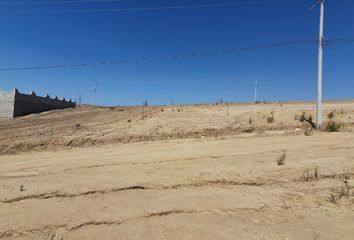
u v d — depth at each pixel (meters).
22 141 22.33
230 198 8.27
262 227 6.69
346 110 29.16
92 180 10.42
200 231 6.58
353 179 9.54
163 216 7.35
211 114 30.64
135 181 9.97
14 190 9.72
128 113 37.09
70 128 28.05
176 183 9.62
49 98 51.72
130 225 6.95
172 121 28.06
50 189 9.53
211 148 16.05
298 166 10.95
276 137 19.06
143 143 21.16
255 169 10.72
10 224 7.20
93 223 7.10
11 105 43.09
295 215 7.25
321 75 23.33
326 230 6.51
